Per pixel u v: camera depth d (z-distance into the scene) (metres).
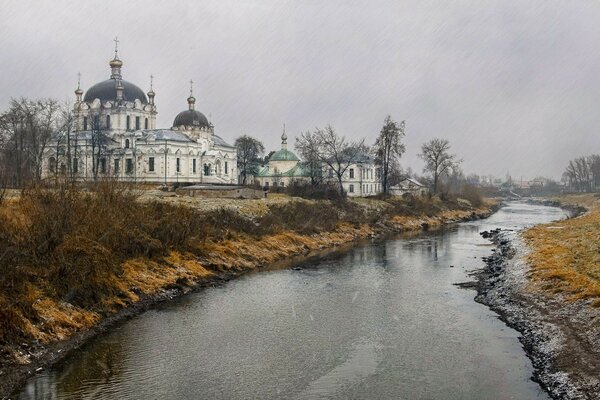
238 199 84.56
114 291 38.72
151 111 138.25
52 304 33.22
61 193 41.03
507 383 25.80
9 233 35.34
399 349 30.56
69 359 28.75
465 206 144.62
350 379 26.47
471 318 36.47
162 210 54.34
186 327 34.50
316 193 103.44
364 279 49.66
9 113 106.12
